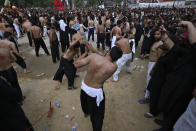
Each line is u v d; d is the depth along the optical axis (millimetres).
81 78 4934
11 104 1805
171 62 2498
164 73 2709
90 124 3025
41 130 2879
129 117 3238
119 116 3266
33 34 6395
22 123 1988
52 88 4340
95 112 2520
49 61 6438
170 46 2516
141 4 42812
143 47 6680
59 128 2930
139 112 3389
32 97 3912
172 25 6094
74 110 3426
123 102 3734
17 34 10805
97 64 2297
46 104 3635
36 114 3303
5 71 3191
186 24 1988
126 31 5957
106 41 8508
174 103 2162
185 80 1997
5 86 1689
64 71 3979
